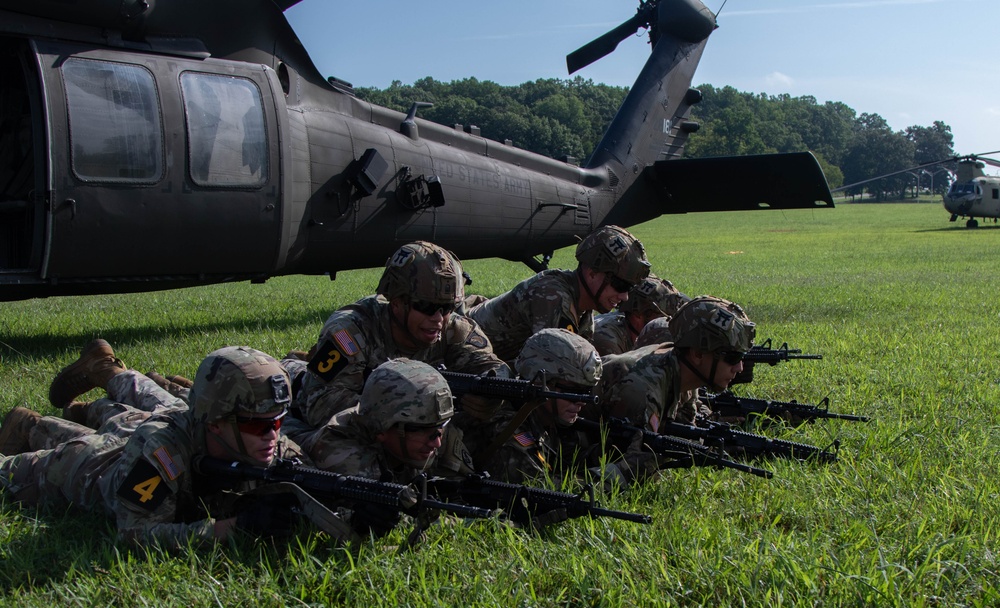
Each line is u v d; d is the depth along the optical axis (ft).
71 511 13.74
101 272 27.02
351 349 15.56
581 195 46.24
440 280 15.44
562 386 14.78
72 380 17.61
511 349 19.84
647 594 11.01
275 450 13.14
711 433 16.87
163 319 36.73
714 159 47.91
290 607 10.72
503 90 496.23
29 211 27.91
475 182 39.32
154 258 27.76
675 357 16.57
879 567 11.87
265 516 12.05
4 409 20.38
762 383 25.02
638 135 49.96
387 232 35.70
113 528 12.77
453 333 16.93
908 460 17.21
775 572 11.48
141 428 12.65
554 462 15.96
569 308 19.16
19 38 25.04
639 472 15.05
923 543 12.82
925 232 149.79
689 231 173.68
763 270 73.92
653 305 21.35
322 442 13.58
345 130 33.63
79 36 25.84
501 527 12.84
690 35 52.21
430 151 37.29
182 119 27.35
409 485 11.75
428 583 11.27
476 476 13.20
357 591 11.05
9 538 12.53
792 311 42.83
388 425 12.78
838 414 19.90
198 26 28.40
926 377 25.90
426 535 12.76
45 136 24.86
